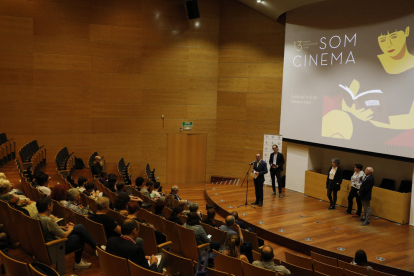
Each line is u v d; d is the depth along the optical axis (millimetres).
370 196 8031
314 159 10867
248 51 12727
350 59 9281
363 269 4922
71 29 11516
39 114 11375
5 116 11023
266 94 12492
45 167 10492
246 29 12711
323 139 10055
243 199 10078
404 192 8492
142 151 12758
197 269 3729
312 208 9258
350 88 9305
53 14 11273
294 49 10805
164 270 4168
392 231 7711
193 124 13219
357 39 9109
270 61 12359
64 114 11664
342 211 9023
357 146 9180
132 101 12453
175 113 13008
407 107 8086
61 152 10055
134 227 3551
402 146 8188
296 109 10805
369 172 8031
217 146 13500
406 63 8070
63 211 5051
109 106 12188
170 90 12867
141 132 12680
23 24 10984
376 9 8656
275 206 9375
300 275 4656
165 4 12570
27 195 6637
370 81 8836
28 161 8883
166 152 13062
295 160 11094
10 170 8992
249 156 12984
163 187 12609
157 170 13016
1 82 10891
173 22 12719
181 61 12906
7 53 10891
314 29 10219
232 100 13117
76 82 11719
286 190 11180
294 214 8727
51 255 3898
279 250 7090
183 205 6520
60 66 11484
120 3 12039
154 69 12625
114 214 5141
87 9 11664
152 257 3879
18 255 4363
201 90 13195
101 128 12164
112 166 12406
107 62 12031
